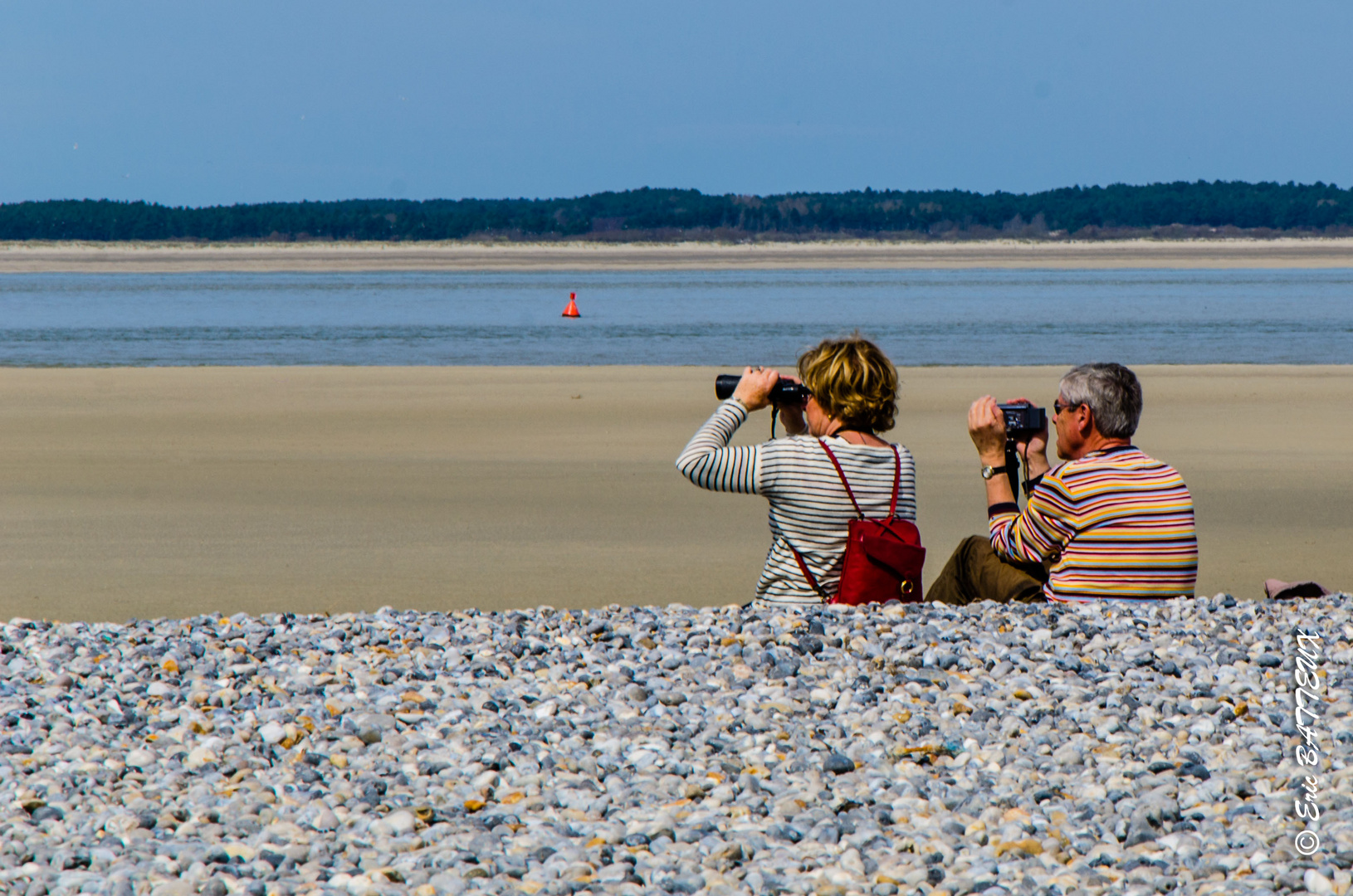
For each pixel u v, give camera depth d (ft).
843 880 36.60
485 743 48.96
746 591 105.29
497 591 104.47
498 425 223.92
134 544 124.57
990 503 69.92
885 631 62.85
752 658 59.62
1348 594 80.48
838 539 67.10
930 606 67.46
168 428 217.77
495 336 488.02
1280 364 355.97
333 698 55.21
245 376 306.55
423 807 42.29
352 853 38.70
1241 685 55.62
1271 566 113.70
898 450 67.51
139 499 151.43
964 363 372.17
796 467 65.57
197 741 49.73
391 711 53.11
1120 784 44.11
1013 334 494.18
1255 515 140.36
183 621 72.49
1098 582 67.31
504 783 44.80
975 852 38.68
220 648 64.85
